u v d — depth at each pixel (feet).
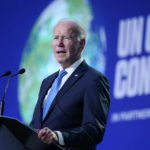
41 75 35.73
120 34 32.71
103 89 16.43
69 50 17.11
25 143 13.83
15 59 37.70
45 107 16.84
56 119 16.01
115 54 32.50
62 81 17.13
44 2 37.17
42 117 16.67
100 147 31.81
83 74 16.84
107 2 34.01
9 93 36.83
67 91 16.44
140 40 31.45
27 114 35.60
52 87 17.33
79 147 15.81
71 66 17.33
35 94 35.58
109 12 33.76
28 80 36.24
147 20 31.65
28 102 35.76
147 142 30.22
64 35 17.17
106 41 33.30
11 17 38.86
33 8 37.73
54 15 36.42
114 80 32.09
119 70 31.99
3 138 13.20
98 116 15.75
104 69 32.81
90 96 16.06
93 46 33.76
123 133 31.09
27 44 37.32
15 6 38.81
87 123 15.60
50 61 35.58
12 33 38.47
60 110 16.10
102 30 33.76
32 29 37.37
